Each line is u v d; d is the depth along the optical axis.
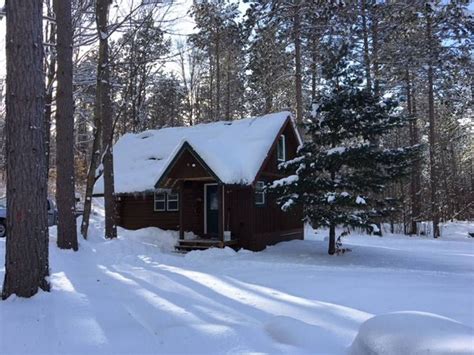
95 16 13.82
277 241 17.41
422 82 22.80
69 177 11.27
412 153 12.88
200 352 4.34
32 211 6.44
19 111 6.40
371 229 12.77
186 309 5.82
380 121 13.37
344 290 6.86
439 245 18.59
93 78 15.77
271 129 17.08
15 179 6.38
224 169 14.43
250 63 13.01
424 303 5.86
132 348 4.49
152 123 37.09
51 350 4.46
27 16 6.47
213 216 17.20
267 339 4.64
